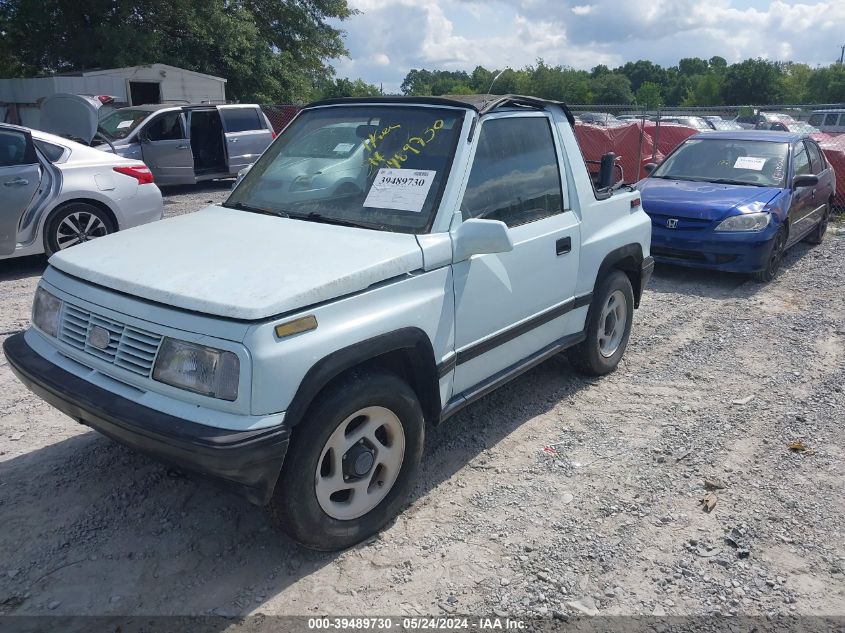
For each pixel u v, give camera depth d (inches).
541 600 116.7
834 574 124.5
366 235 135.0
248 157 603.5
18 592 115.4
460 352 143.5
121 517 135.6
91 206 315.9
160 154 533.3
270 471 106.8
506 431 175.0
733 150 367.9
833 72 2839.6
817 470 158.6
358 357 117.3
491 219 151.0
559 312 175.6
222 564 123.4
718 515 141.0
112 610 112.1
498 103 155.2
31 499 140.5
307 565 123.8
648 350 234.4
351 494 127.0
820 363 223.8
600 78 3479.3
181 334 108.6
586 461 161.2
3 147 292.7
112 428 113.4
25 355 131.2
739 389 203.0
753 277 327.3
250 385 104.2
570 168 179.3
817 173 388.8
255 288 111.1
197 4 980.6
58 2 917.8
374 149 151.9
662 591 119.6
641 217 210.1
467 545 130.2
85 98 501.4
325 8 1160.8
